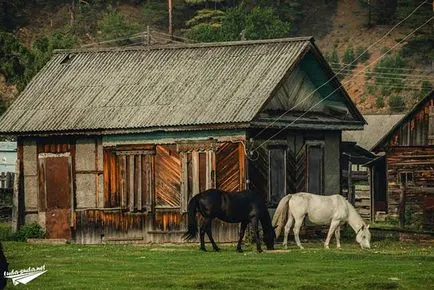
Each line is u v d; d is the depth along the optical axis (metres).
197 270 38.34
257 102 48.28
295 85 51.38
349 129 54.47
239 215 44.56
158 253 44.00
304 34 145.88
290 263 40.00
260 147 49.38
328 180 53.91
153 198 50.47
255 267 38.94
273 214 49.97
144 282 35.78
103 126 50.78
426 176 63.75
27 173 53.44
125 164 51.16
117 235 51.28
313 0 150.25
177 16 146.75
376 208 74.62
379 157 72.56
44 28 147.12
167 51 54.03
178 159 49.91
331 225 46.22
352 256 41.66
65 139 52.59
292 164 51.44
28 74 72.50
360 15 146.50
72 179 52.34
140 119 50.25
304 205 46.06
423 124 63.91
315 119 52.22
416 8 129.38
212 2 147.12
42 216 53.00
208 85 50.50
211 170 49.09
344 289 34.78
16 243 50.31
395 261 40.38
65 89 54.12
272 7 146.62
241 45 52.22
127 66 54.12
